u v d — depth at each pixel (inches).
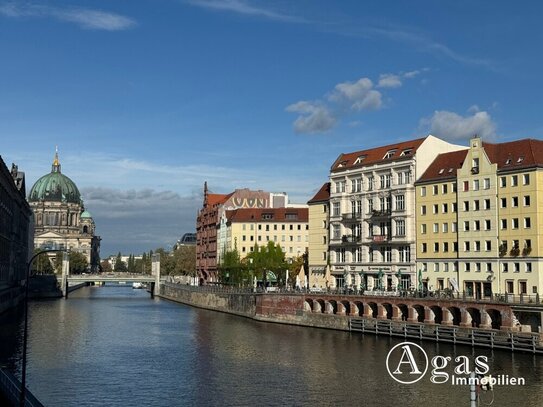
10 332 4010.8
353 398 2219.5
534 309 3080.7
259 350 3240.7
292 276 6373.0
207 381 2500.0
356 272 5014.8
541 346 2871.6
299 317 4409.5
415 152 4603.8
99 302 7140.8
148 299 7854.3
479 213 4146.2
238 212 7691.9
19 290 6614.2
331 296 4264.3
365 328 3826.3
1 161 5017.2
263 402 2175.2
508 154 4116.6
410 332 3516.2
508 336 3029.0
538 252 3804.1
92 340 3656.5
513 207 3956.7
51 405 2149.4
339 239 5187.0
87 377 2586.1
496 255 4020.7
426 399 2201.0
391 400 2191.2
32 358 3021.7
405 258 4635.8
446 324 3503.9
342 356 3016.7
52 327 4306.1
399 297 3801.7
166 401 2199.8
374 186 4909.0
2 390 1914.4
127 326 4404.5
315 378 2534.5
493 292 4018.2
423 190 4530.0
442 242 4379.9
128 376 2603.3
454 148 4808.1
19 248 7263.8
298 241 7593.5
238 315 5280.5
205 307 6161.4
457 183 4284.0
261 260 6491.1
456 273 4269.2
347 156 5354.3
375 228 4881.9
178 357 3051.2
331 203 5295.3
